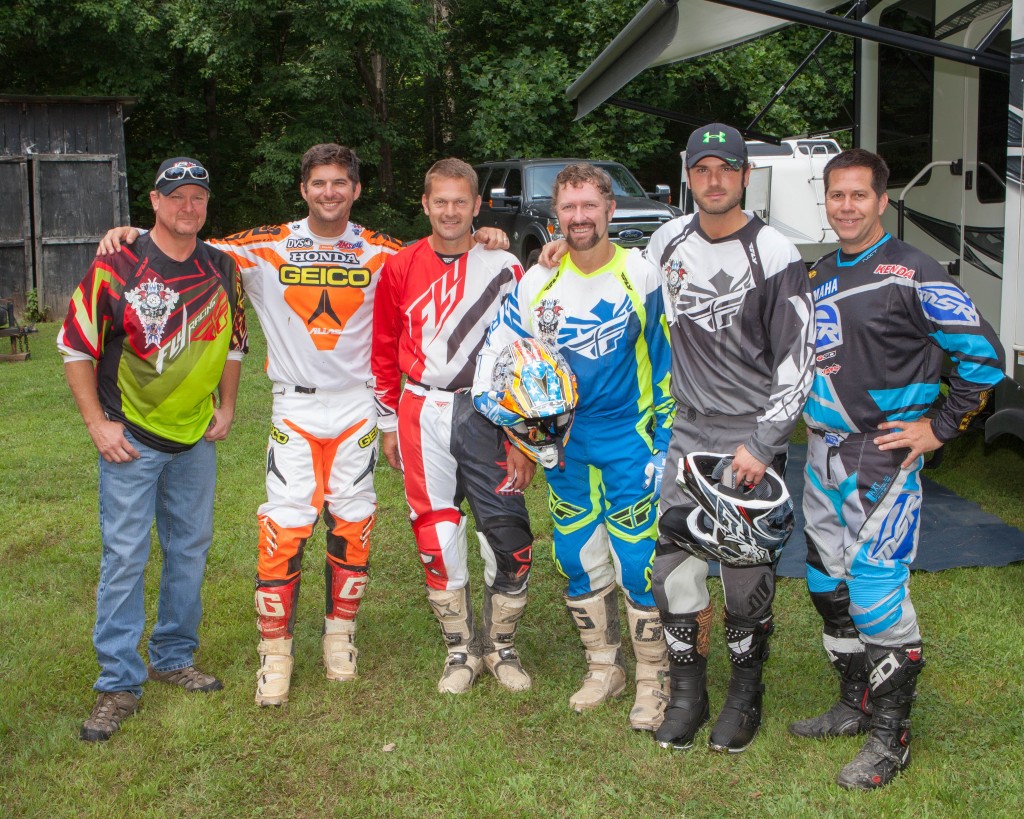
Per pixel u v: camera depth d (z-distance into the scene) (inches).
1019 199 179.2
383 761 131.6
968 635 161.9
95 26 676.7
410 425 145.5
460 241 141.3
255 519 229.5
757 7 181.2
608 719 141.1
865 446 123.4
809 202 332.8
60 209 603.8
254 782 127.8
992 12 243.4
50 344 493.7
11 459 279.6
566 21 700.0
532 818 119.3
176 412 136.9
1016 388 191.0
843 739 133.6
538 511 233.0
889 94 298.2
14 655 161.6
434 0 823.7
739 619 129.0
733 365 125.0
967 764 127.2
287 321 146.3
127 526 136.7
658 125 705.6
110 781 127.3
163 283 133.8
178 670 152.2
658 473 134.5
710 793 123.5
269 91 732.0
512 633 152.7
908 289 119.1
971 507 223.3
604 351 132.0
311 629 173.8
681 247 126.2
